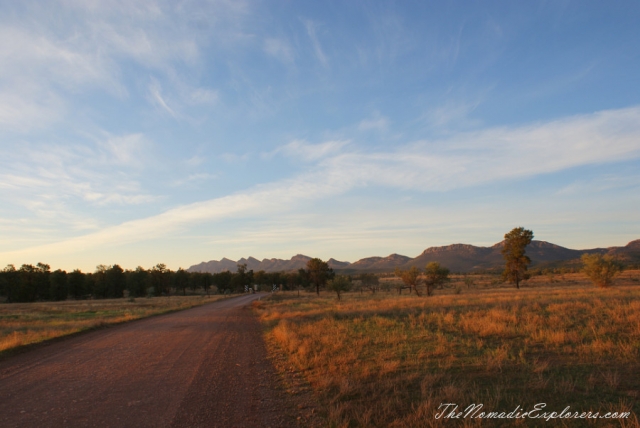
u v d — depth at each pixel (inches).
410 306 912.9
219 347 540.1
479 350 399.2
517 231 2338.8
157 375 361.7
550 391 257.0
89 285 4111.7
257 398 282.2
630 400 233.6
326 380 302.8
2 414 248.1
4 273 3501.5
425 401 240.4
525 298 956.0
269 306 1572.3
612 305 637.3
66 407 261.4
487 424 206.7
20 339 587.5
